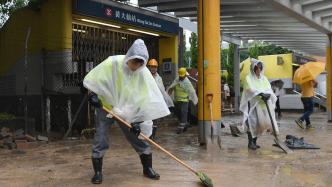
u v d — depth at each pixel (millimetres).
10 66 13164
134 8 14164
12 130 10203
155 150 8820
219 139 9430
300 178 6355
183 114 12359
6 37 13281
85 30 13039
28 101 12523
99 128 5914
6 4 13648
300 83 13898
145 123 5938
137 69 5668
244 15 15211
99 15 12750
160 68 16234
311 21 15117
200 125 9594
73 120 10797
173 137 11188
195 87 14430
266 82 9117
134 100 5715
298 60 25125
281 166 7223
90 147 9195
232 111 21391
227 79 25016
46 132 11477
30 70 12539
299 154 8492
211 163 7445
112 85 5688
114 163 7328
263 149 9117
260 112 9047
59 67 11867
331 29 16922
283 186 5875
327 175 6578
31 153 8438
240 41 20828
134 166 7055
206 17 9492
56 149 8930
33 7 12281
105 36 13781
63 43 11867
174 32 15992
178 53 16344
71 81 12344
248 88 8969
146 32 14820
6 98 13219
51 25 12086
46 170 6789
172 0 13969
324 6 13727
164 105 5832
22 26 12805
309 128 13938
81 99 11586
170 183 5922
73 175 6414
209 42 9492
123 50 14578
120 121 5680
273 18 15750
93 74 5703
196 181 6039
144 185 5793
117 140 10375
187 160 7730
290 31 18281
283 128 14008
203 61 9523
